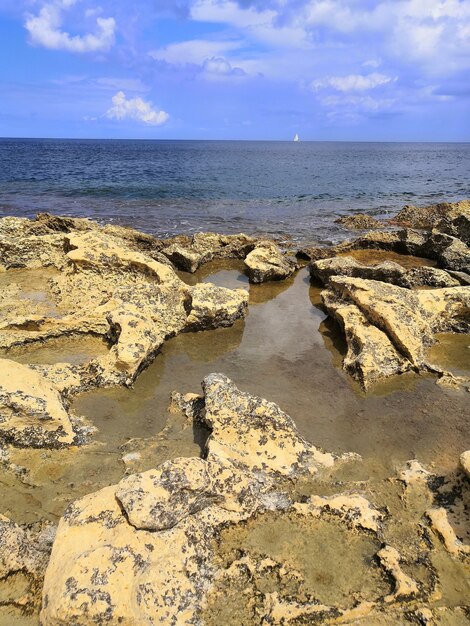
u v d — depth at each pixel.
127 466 6.53
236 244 18.47
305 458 6.55
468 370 9.72
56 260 14.85
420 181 47.81
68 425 6.98
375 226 24.00
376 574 4.86
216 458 6.09
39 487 6.11
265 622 4.33
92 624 4.11
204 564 4.78
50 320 10.40
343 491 6.10
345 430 7.63
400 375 9.37
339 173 56.81
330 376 9.38
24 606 4.57
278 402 8.41
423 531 5.41
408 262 17.80
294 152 134.62
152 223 24.30
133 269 12.80
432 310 11.49
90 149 134.88
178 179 46.31
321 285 15.33
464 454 6.00
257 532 5.34
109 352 9.12
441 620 4.43
